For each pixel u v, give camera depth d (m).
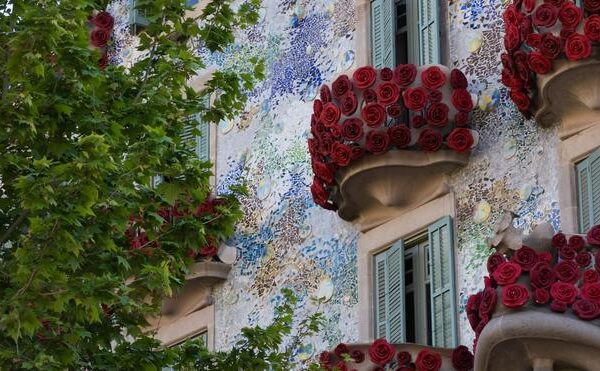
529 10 24.75
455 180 25.81
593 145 24.61
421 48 26.75
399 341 25.73
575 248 23.09
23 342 21.94
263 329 24.14
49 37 22.28
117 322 23.06
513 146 25.44
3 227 22.83
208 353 22.95
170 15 24.28
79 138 22.03
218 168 29.08
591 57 24.31
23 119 22.28
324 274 26.97
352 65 27.72
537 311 22.78
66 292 21.62
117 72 23.80
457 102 25.72
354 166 26.05
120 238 23.20
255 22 24.97
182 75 24.03
